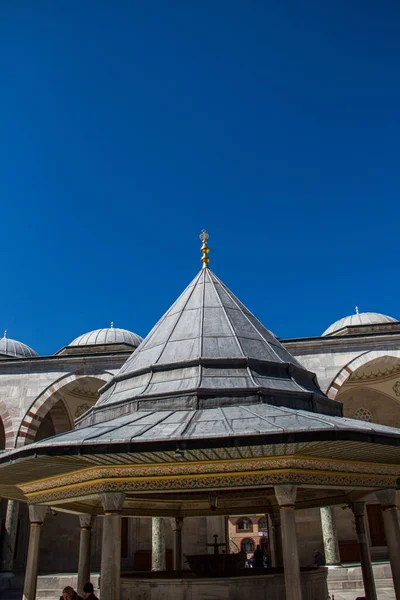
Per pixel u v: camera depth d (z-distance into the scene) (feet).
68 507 24.45
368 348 56.03
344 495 26.99
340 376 54.90
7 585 50.70
